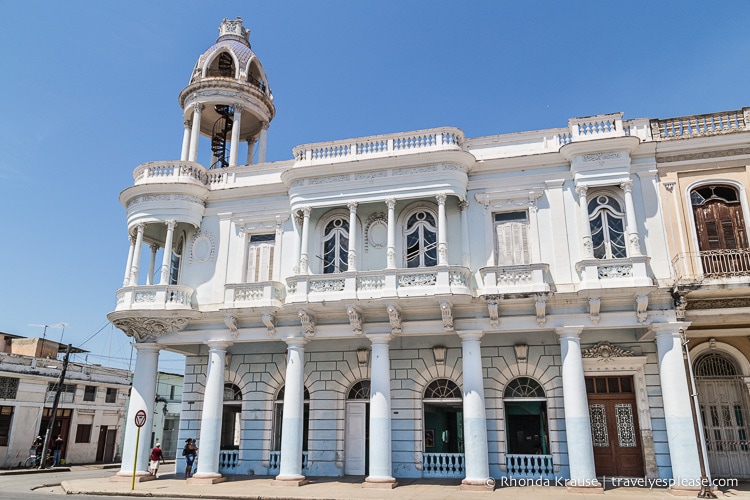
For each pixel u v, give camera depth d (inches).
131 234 800.3
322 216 767.1
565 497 550.9
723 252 619.5
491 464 682.8
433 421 729.6
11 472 1012.5
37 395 1275.8
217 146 1059.9
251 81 1027.9
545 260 674.2
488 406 700.7
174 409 1701.5
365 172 721.0
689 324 610.2
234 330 732.0
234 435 802.8
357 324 675.4
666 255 642.8
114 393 1491.1
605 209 677.3
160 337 764.0
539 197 695.7
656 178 669.3
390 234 692.7
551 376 691.4
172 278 827.4
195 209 794.8
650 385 667.4
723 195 658.8
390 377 741.3
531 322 647.1
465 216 706.2
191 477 692.7
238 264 780.6
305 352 783.7
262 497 581.0
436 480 684.1
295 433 677.9
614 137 658.2
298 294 694.5
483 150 732.7
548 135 717.9
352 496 565.3
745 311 612.4
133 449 738.8
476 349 657.0
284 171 746.2
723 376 687.1
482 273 668.1
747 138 650.8
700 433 578.2
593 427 684.1
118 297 768.9
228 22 1061.1
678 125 682.8
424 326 674.8
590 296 621.0
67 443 1338.6
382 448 642.2
